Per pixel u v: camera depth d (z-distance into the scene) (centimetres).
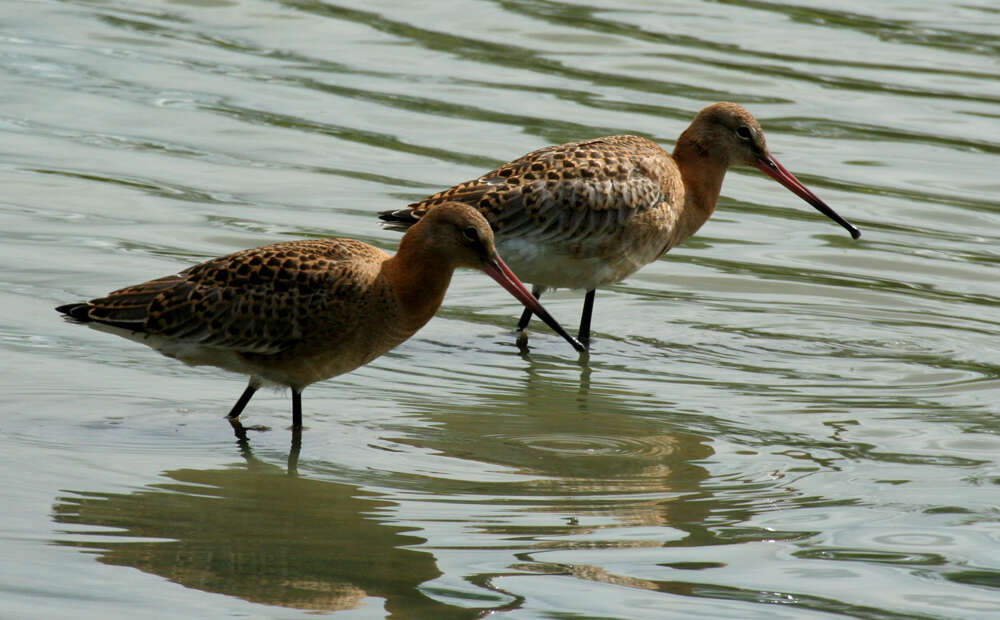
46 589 881
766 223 1812
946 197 1862
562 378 1345
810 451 1168
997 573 938
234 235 1616
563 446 1171
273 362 1157
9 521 976
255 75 2119
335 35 2300
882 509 1045
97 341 1345
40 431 1144
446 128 1970
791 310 1549
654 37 2356
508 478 1098
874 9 2491
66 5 2348
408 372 1345
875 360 1409
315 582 907
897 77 2222
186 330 1146
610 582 916
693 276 1648
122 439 1142
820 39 2375
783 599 895
